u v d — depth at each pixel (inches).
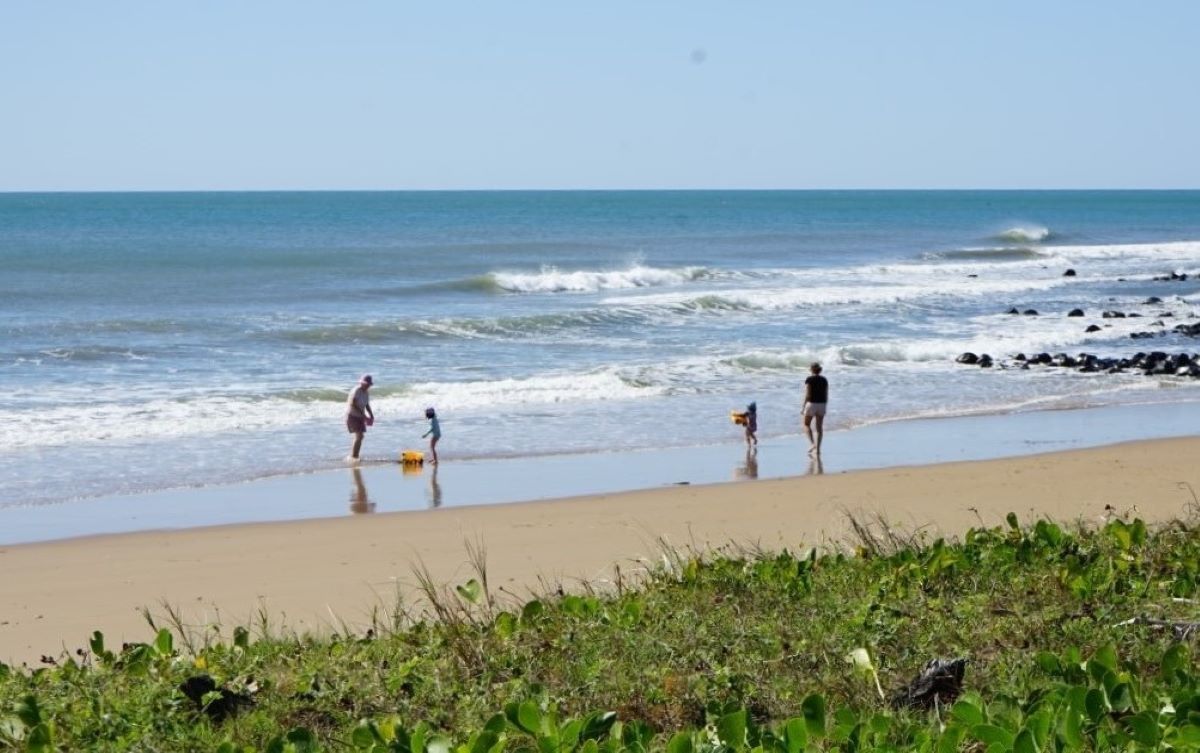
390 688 320.2
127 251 2930.6
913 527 641.6
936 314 1892.2
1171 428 1016.2
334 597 538.0
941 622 347.6
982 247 3607.3
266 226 4552.2
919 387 1241.4
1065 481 765.3
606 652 340.2
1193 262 3024.1
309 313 1770.4
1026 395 1198.3
